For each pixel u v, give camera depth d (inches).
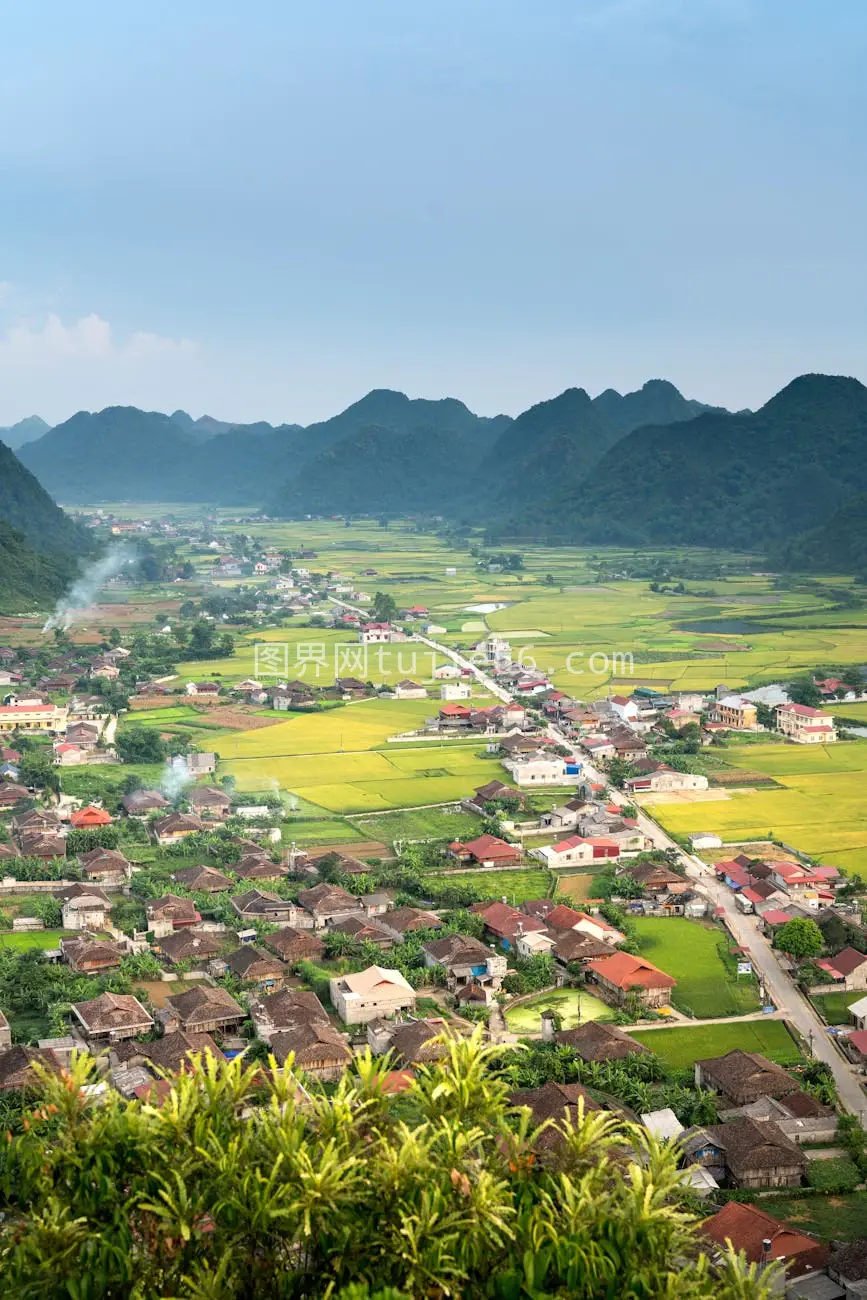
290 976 4660.4
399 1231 1504.7
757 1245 2847.0
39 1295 1493.6
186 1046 3846.0
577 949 4773.6
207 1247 1542.8
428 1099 1765.5
